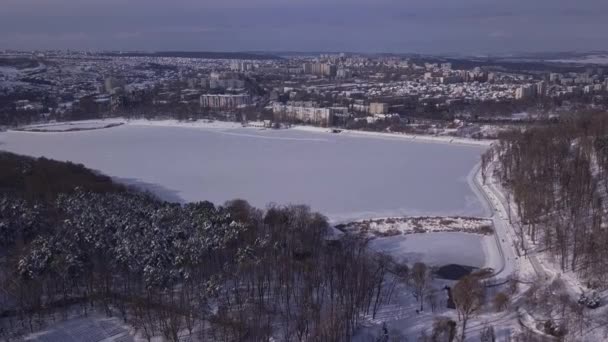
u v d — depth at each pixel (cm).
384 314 16438
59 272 16588
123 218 19925
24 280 16262
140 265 16912
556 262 19412
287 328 15200
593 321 15062
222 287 17462
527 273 19038
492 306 16525
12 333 15400
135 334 15412
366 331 15400
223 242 18362
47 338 15250
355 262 18338
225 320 15288
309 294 16875
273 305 16875
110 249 18075
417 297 17488
